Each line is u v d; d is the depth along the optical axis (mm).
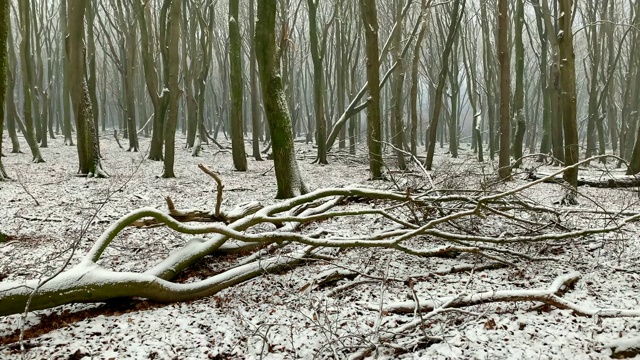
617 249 6238
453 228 6879
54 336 3865
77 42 13547
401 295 4742
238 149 16828
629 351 3467
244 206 6180
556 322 4039
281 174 9914
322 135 19875
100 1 23672
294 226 6551
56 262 5691
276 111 9727
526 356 3438
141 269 5539
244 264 5629
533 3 19844
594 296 4660
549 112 20250
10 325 4148
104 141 29453
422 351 3582
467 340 3713
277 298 4758
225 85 34219
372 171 14062
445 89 29000
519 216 7539
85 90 13914
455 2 16969
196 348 3697
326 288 5023
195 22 25203
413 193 7367
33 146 17594
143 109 35562
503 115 13562
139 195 10500
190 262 5184
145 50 18797
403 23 25297
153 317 4258
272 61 9570
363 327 3996
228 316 4336
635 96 24906
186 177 14742
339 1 23969
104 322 4145
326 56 29547
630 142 22719
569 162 9438
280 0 23266
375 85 13602
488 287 4926
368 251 6156
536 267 5578
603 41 24375
